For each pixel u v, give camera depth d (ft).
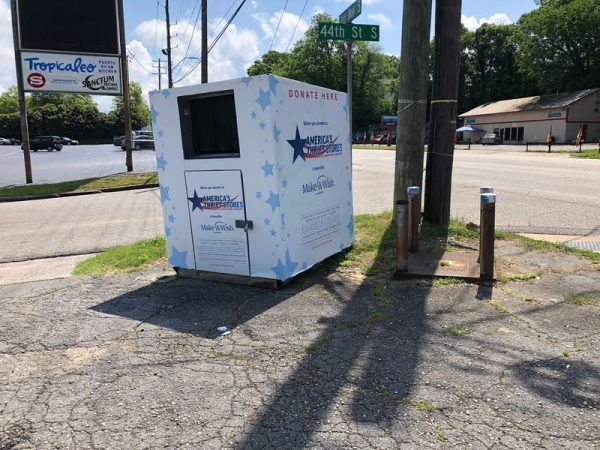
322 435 8.68
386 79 290.76
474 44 245.04
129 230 30.83
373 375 10.65
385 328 13.03
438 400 9.63
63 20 61.82
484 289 15.65
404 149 23.30
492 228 15.92
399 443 8.39
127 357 11.97
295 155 16.40
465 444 8.32
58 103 338.34
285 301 15.31
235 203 16.48
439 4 21.89
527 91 229.04
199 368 11.26
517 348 11.68
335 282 16.96
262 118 15.33
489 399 9.61
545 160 78.33
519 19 225.56
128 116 70.44
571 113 166.61
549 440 8.38
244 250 16.69
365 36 24.13
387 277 17.11
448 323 13.20
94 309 15.38
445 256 19.02
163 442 8.64
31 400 10.19
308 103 16.97
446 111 22.47
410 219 19.51
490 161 76.18
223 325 13.67
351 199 20.44
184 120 16.97
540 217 28.32
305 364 11.25
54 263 23.29
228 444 8.54
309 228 17.42
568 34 186.09
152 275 18.88
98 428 9.11
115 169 88.12
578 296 14.83
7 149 195.31
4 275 21.04
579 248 20.86
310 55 274.98
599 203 32.45
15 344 12.98
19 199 52.21
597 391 9.79
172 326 13.76
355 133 282.36
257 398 9.93
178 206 17.81
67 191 55.47
